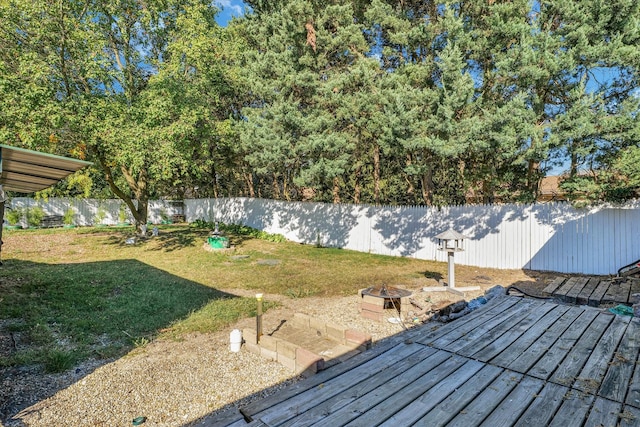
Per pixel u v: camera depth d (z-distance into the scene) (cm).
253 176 2089
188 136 1179
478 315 425
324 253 1282
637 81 783
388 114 860
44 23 983
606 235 837
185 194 2712
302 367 378
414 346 334
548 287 693
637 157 700
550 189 1538
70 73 1084
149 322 555
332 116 1094
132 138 1035
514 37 850
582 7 766
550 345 326
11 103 902
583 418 209
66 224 1897
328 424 215
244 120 1416
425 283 826
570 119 745
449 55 815
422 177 1196
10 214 1709
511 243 981
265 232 1714
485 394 241
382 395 247
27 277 825
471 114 899
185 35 1224
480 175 1030
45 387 355
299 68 1126
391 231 1247
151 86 1173
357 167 1375
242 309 621
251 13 1502
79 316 578
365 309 579
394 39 951
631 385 248
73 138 1062
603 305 579
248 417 240
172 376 380
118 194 1428
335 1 1148
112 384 362
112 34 1274
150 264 1045
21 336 491
